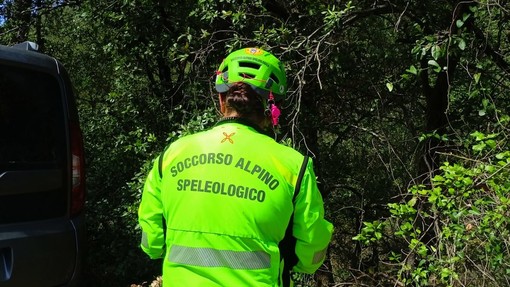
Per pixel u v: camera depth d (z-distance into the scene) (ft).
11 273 9.68
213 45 15.49
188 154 5.36
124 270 16.07
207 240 5.00
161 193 5.46
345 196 19.98
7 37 24.20
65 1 23.44
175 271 5.08
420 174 15.02
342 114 18.43
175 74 21.38
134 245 16.65
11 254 9.72
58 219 10.66
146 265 16.17
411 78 14.92
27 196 10.12
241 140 5.27
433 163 14.29
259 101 5.54
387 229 14.62
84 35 24.89
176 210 5.21
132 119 19.31
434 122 16.49
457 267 10.70
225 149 5.23
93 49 23.85
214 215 5.02
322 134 19.03
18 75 10.33
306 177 5.15
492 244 9.81
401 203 12.92
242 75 5.56
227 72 5.72
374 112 18.07
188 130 13.73
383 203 18.25
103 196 18.86
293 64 14.12
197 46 16.35
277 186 5.05
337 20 12.94
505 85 14.07
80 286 11.08
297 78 13.51
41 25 26.20
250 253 4.95
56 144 10.78
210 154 5.24
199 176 5.17
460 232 10.02
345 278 15.90
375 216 19.11
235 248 4.95
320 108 17.71
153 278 16.02
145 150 16.42
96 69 26.45
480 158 11.14
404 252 12.40
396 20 15.11
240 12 14.51
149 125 18.89
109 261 17.19
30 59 10.54
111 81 24.27
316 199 5.16
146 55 19.10
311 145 17.40
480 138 10.11
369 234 12.34
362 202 17.94
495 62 14.71
